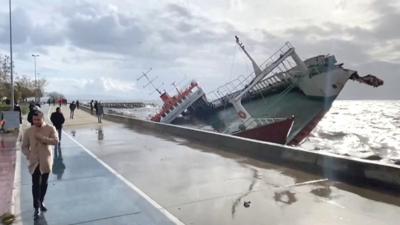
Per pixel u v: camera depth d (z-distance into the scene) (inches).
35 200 249.3
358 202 279.6
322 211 258.5
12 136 724.7
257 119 1051.9
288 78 1162.0
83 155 526.9
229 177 373.4
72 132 909.2
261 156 492.4
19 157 487.2
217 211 261.3
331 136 1615.4
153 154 536.4
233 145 568.7
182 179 364.8
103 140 727.1
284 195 302.8
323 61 1082.1
